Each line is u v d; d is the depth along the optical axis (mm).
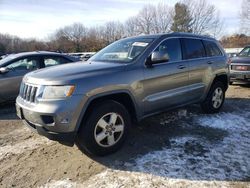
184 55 5215
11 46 58125
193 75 5328
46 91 3605
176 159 3936
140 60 4375
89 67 4086
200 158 3963
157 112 4715
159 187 3264
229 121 5633
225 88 6438
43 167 3832
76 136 3838
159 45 4730
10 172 3729
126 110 4148
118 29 52094
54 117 3490
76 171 3680
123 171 3633
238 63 9422
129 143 4504
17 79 7223
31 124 3867
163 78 4645
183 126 5316
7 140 4852
